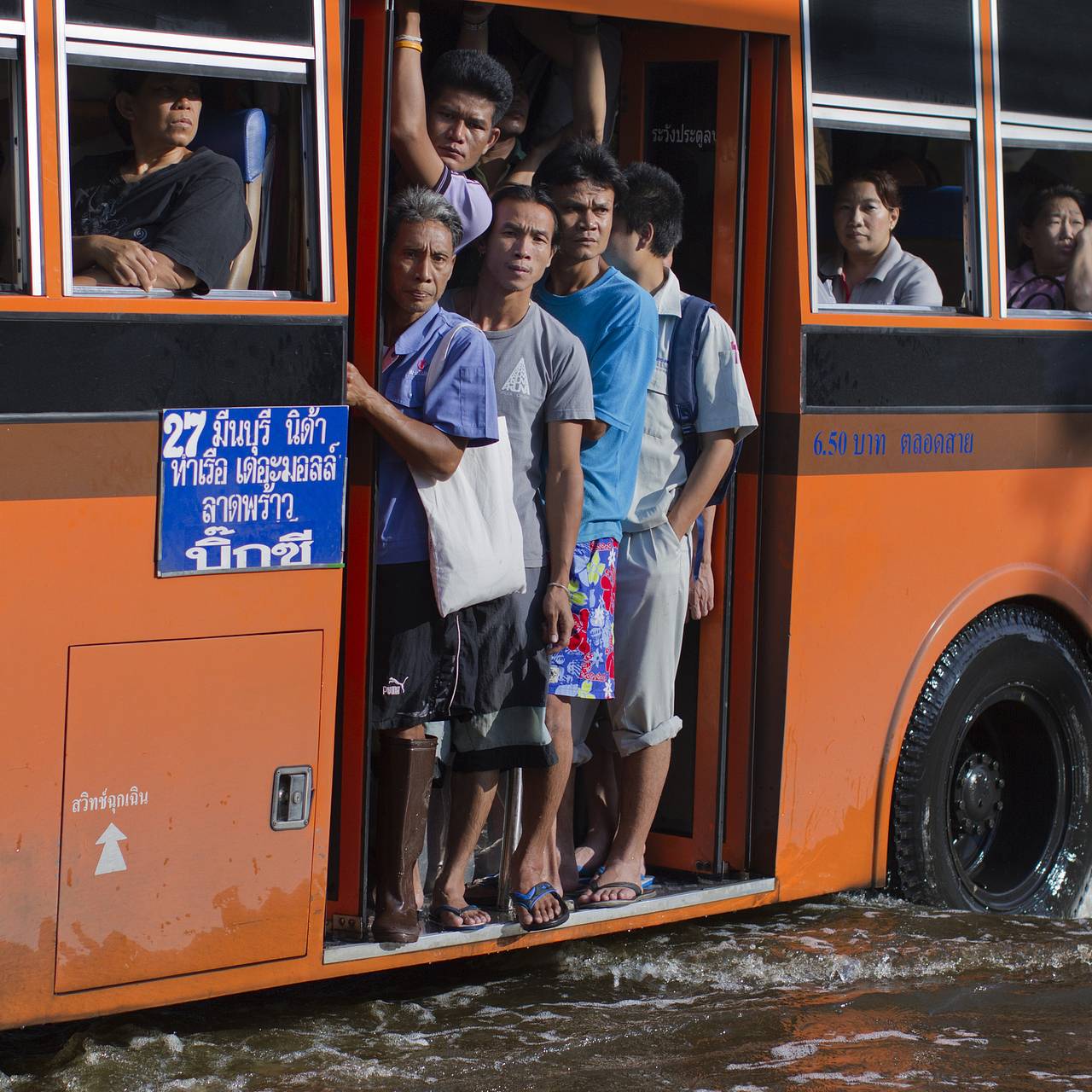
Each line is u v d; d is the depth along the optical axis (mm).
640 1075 8953
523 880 9930
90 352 7926
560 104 11656
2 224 7848
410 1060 8969
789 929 11406
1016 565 12102
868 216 11281
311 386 8562
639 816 10625
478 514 9266
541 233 9547
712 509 10852
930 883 12031
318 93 8477
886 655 11453
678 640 10609
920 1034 9766
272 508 8516
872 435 11156
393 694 9227
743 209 10672
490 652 9453
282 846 8766
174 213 8297
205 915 8562
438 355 9102
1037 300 12195
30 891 8023
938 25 11258
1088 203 12227
